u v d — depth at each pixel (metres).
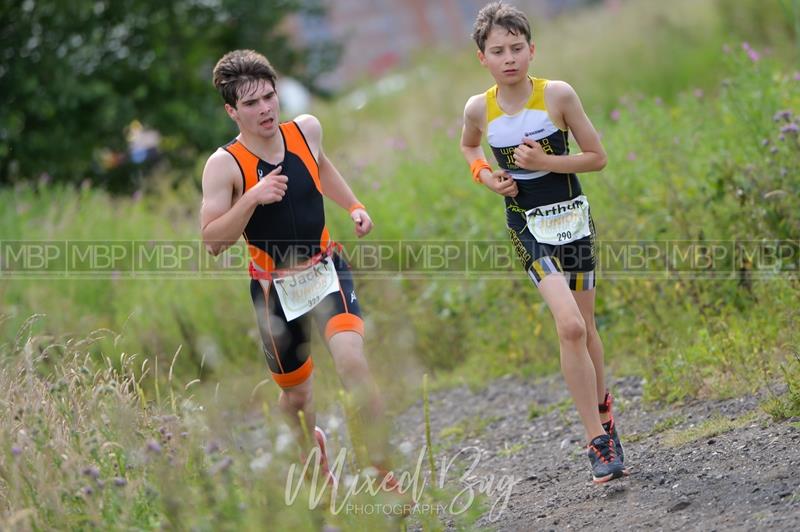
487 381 25.58
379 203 33.81
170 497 12.64
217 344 28.16
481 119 17.00
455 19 126.94
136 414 15.45
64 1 48.53
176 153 54.50
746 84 27.48
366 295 29.09
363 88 76.62
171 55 52.16
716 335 20.98
